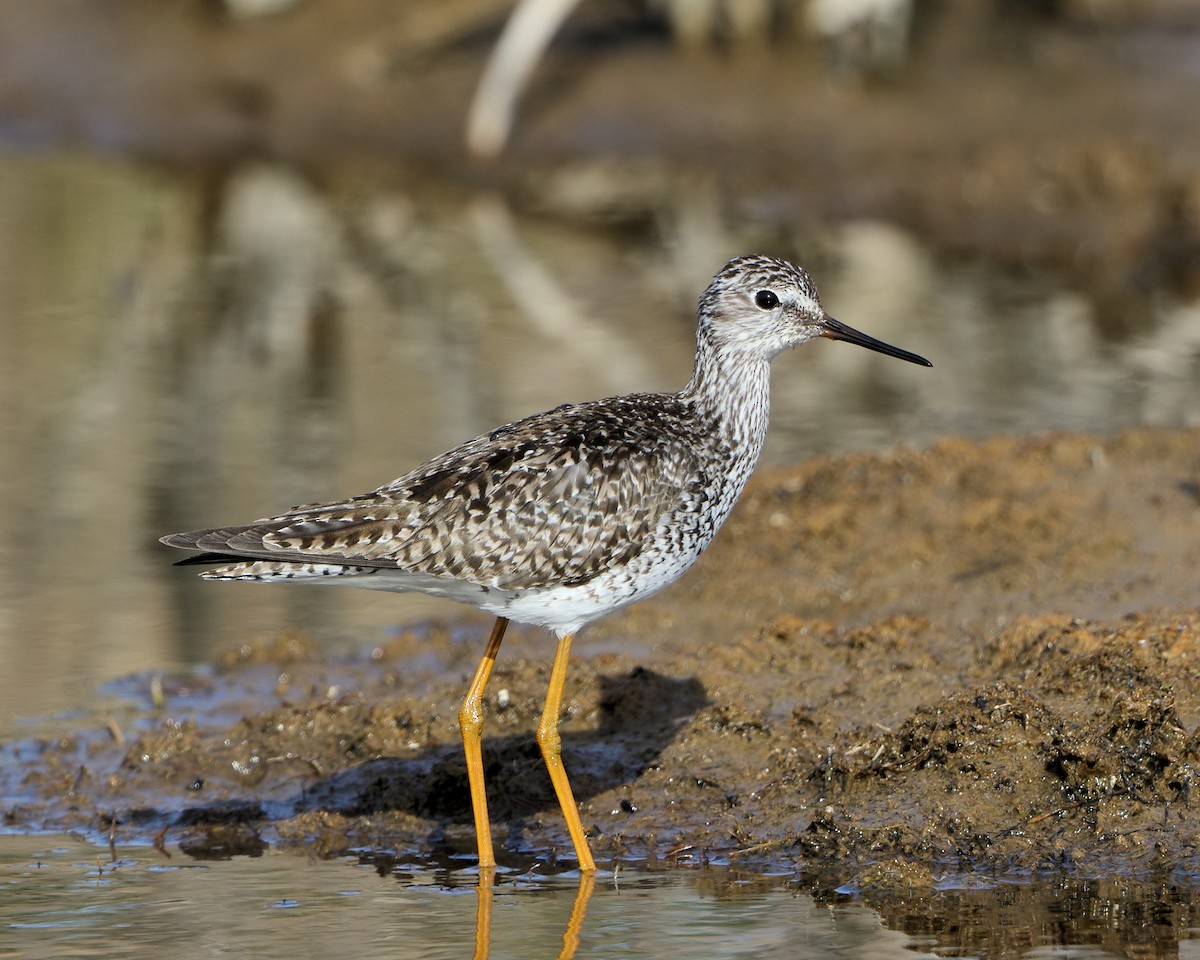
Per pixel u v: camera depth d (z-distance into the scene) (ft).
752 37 100.01
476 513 33.19
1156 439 51.49
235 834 36.50
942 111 95.91
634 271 81.66
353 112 101.55
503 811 36.50
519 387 65.51
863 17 96.84
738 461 36.73
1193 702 34.17
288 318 75.46
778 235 86.53
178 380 68.03
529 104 99.71
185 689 43.29
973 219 87.04
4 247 83.35
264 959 29.84
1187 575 43.01
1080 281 80.23
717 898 32.30
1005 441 52.21
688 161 95.25
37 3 109.70
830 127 95.50
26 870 34.53
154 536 53.01
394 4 106.63
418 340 72.23
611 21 104.99
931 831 33.37
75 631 46.88
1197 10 106.42
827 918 31.19
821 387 66.18
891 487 49.98
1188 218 84.99
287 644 45.27
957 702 35.09
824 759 35.70
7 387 66.59
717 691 39.32
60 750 40.24
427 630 47.03
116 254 83.76
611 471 33.91
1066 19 103.24
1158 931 30.01
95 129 101.60
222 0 107.76
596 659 41.57
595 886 33.14
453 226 90.02
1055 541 45.52
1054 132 93.71
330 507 33.35
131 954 30.07
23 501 55.52
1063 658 36.06
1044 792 33.60
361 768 38.58
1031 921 30.58
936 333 71.97
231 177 97.25
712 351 37.14
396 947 30.37
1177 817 32.58
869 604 44.19
